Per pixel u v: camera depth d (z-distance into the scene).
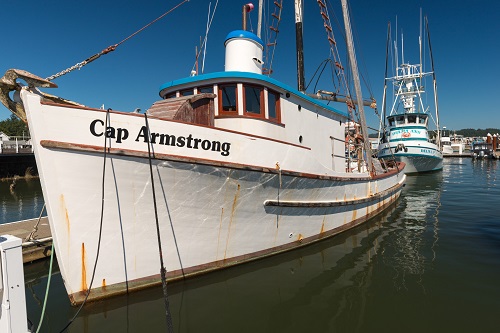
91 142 4.91
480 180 25.88
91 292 5.28
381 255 7.89
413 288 6.01
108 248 5.31
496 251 8.09
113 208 5.23
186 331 4.66
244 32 8.41
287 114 8.20
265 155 6.61
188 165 5.61
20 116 5.09
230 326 4.80
